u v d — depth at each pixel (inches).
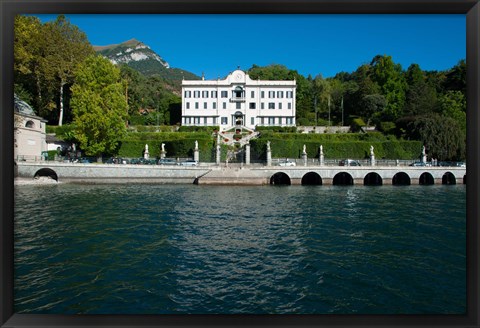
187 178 2142.0
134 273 579.5
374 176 2437.3
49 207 1168.2
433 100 3270.2
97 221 960.9
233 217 1060.5
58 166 1948.8
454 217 1077.8
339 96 4188.0
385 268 613.3
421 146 2667.3
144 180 2090.3
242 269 604.7
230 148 2812.5
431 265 628.4
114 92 2234.3
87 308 454.0
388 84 3969.0
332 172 2214.6
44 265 608.4
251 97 3762.3
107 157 2434.8
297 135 2950.3
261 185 2138.3
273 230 893.2
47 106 2689.5
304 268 612.1
